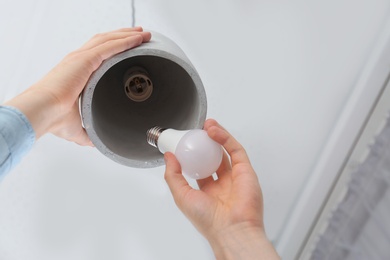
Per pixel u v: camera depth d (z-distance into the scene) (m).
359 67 0.85
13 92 0.81
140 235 0.84
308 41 0.85
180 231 0.85
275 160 0.86
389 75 0.82
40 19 0.82
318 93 0.86
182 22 0.84
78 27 0.83
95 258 0.83
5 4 0.82
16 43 0.82
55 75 0.52
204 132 0.53
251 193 0.51
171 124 0.64
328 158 0.85
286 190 0.87
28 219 0.82
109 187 0.84
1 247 0.81
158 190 0.85
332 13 0.85
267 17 0.85
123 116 0.66
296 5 0.85
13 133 0.43
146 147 0.61
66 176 0.82
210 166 0.52
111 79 0.68
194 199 0.51
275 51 0.86
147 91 0.68
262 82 0.86
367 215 0.81
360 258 0.80
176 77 0.65
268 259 0.48
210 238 0.52
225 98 0.85
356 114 0.83
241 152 0.55
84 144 0.69
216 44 0.85
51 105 0.49
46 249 0.82
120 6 0.84
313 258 0.88
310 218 0.87
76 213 0.83
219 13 0.85
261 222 0.51
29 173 0.81
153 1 0.84
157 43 0.58
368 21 0.84
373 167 0.81
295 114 0.86
